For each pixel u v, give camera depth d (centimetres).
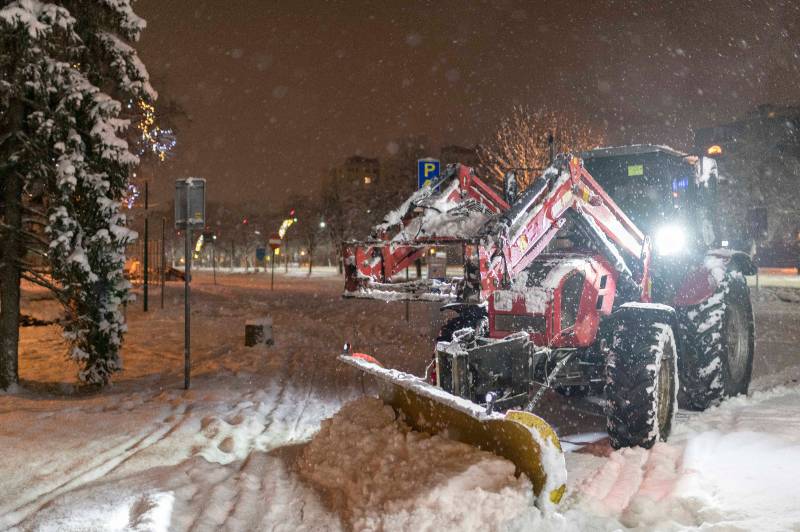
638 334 610
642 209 800
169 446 635
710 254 797
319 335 1602
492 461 437
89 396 915
